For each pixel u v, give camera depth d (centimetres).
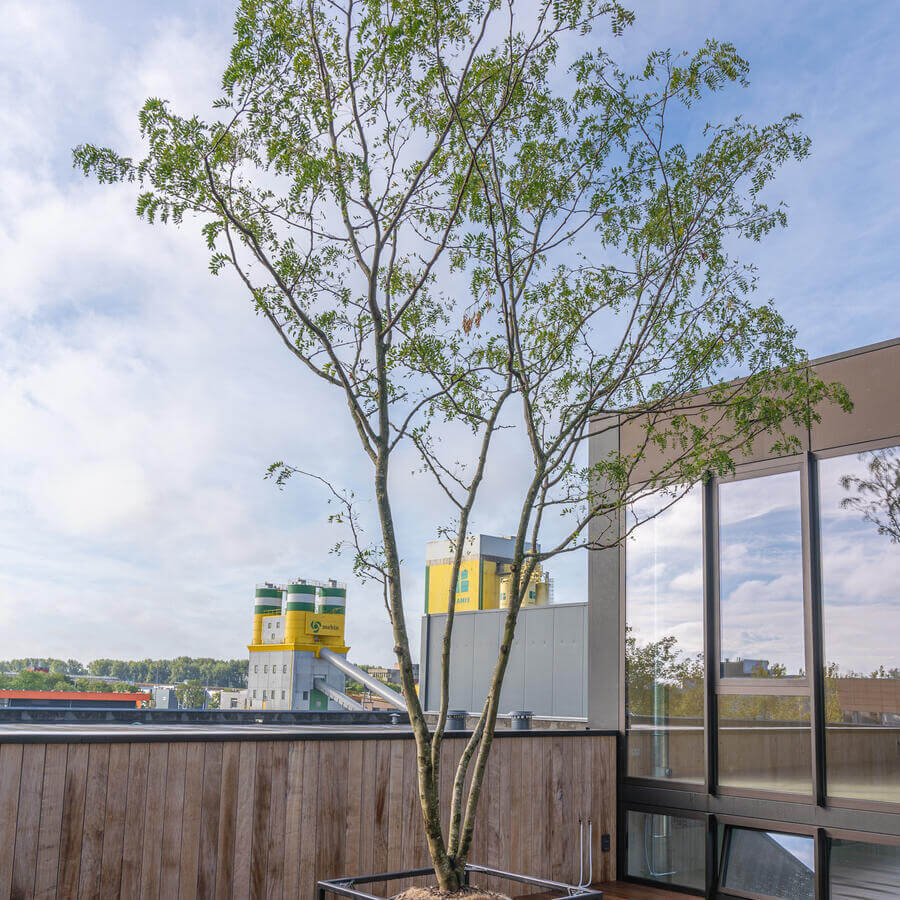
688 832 657
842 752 570
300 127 374
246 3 354
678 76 413
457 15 384
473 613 1280
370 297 374
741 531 650
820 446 607
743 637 640
